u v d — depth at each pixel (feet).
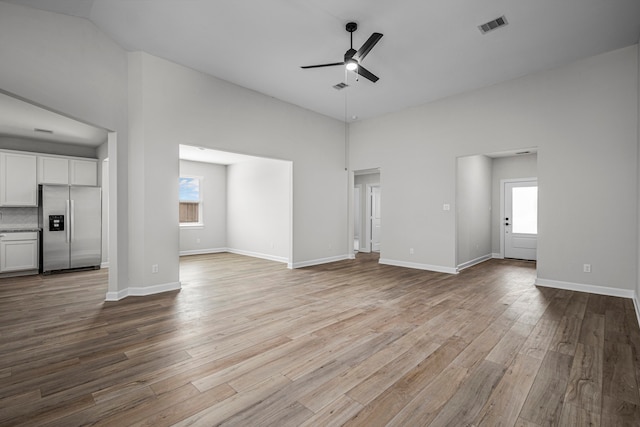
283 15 10.86
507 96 16.17
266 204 24.67
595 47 12.93
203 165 27.32
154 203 13.80
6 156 16.88
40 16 9.66
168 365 7.40
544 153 14.99
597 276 13.69
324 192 22.21
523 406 5.86
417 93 17.93
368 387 6.50
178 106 14.47
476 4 10.19
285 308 11.73
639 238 11.84
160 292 13.98
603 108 13.50
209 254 26.96
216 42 12.64
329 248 22.66
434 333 9.34
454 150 18.21
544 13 10.64
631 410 5.72
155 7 10.46
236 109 16.74
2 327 9.71
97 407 5.80
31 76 9.37
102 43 11.96
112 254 12.73
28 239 17.19
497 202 24.95
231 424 5.36
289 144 19.67
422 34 11.93
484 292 14.01
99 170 19.69
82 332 9.36
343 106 20.22
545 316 10.80
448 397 6.15
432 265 19.29
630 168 12.94
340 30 11.72
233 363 7.51
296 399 6.08
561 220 14.55
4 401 5.97
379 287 14.98
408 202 20.40
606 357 7.78
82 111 11.10
